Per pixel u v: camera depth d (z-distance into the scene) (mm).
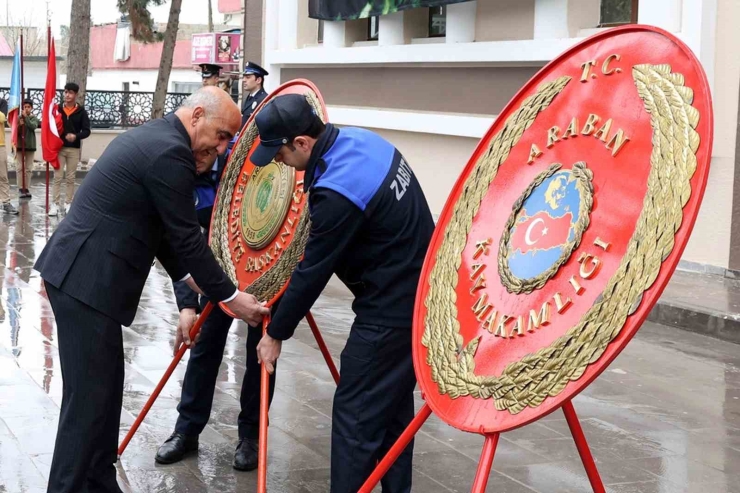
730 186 8367
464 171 2994
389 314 3266
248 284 4000
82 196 3582
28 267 10117
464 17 10938
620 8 9258
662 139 2230
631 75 2441
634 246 2180
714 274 8523
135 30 30062
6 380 5699
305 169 3355
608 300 2191
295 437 4770
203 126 3643
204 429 4883
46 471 4207
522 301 2486
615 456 4621
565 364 2240
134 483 4109
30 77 33281
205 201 4629
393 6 11719
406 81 12062
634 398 5645
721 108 8367
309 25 14648
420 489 4121
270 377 4285
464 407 2508
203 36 26328
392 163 3305
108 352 3555
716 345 6945
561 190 2527
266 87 15188
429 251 2973
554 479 4289
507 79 10352
